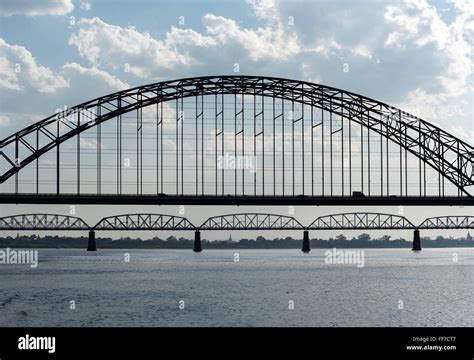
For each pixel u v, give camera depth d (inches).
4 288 4286.4
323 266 7249.0
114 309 3179.1
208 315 2977.4
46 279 5108.3
